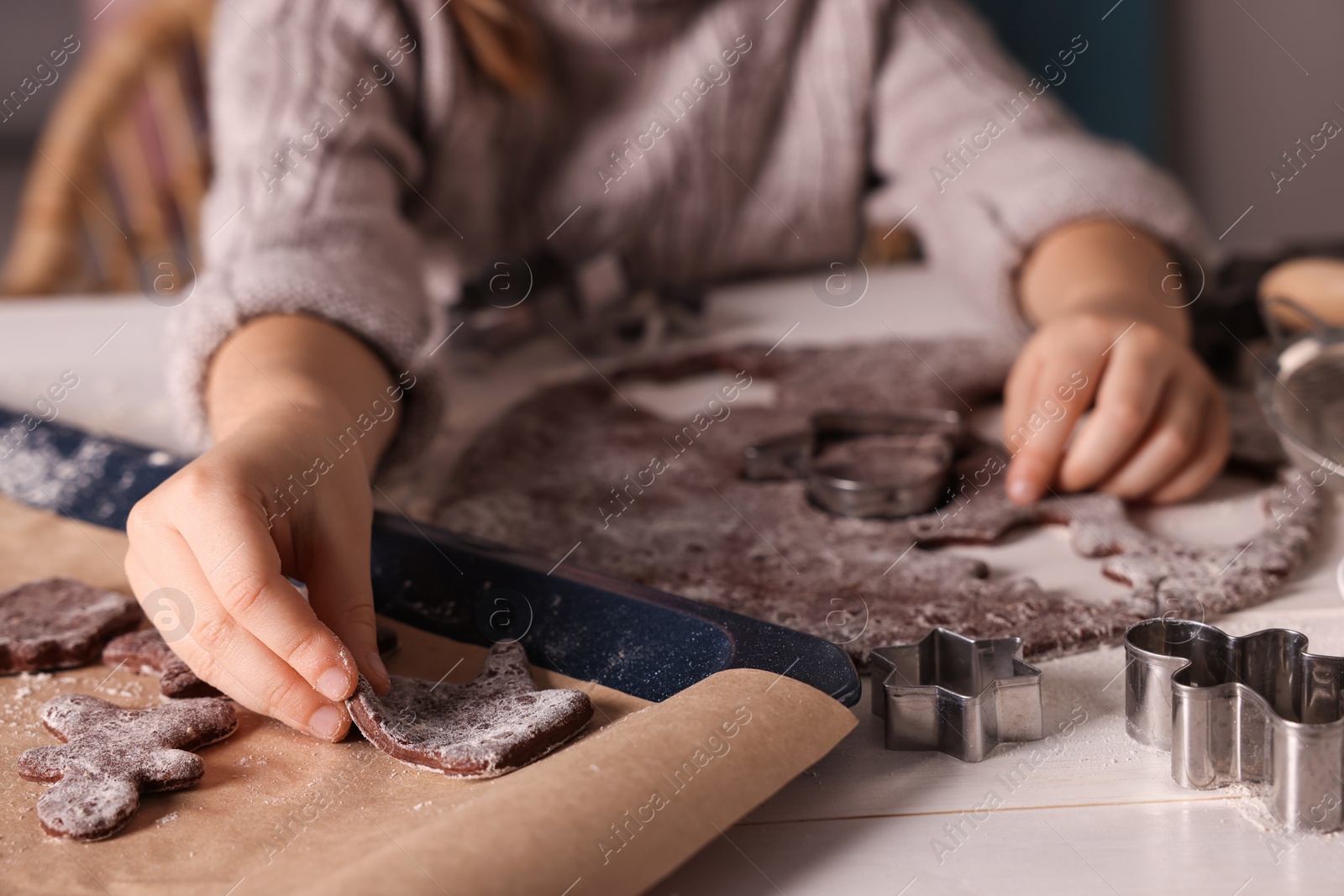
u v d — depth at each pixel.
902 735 0.47
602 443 0.83
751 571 0.62
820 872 0.39
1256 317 0.91
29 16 2.35
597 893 0.34
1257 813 0.42
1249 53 2.02
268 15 1.10
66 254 1.62
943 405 0.87
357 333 0.77
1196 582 0.58
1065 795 0.43
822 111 1.29
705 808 0.38
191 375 0.75
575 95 1.26
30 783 0.45
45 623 0.57
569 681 0.52
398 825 0.40
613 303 1.12
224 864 0.39
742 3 1.25
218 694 0.52
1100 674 0.52
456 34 1.15
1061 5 1.96
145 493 0.73
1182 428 0.70
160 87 1.66
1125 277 0.88
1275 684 0.47
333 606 0.52
